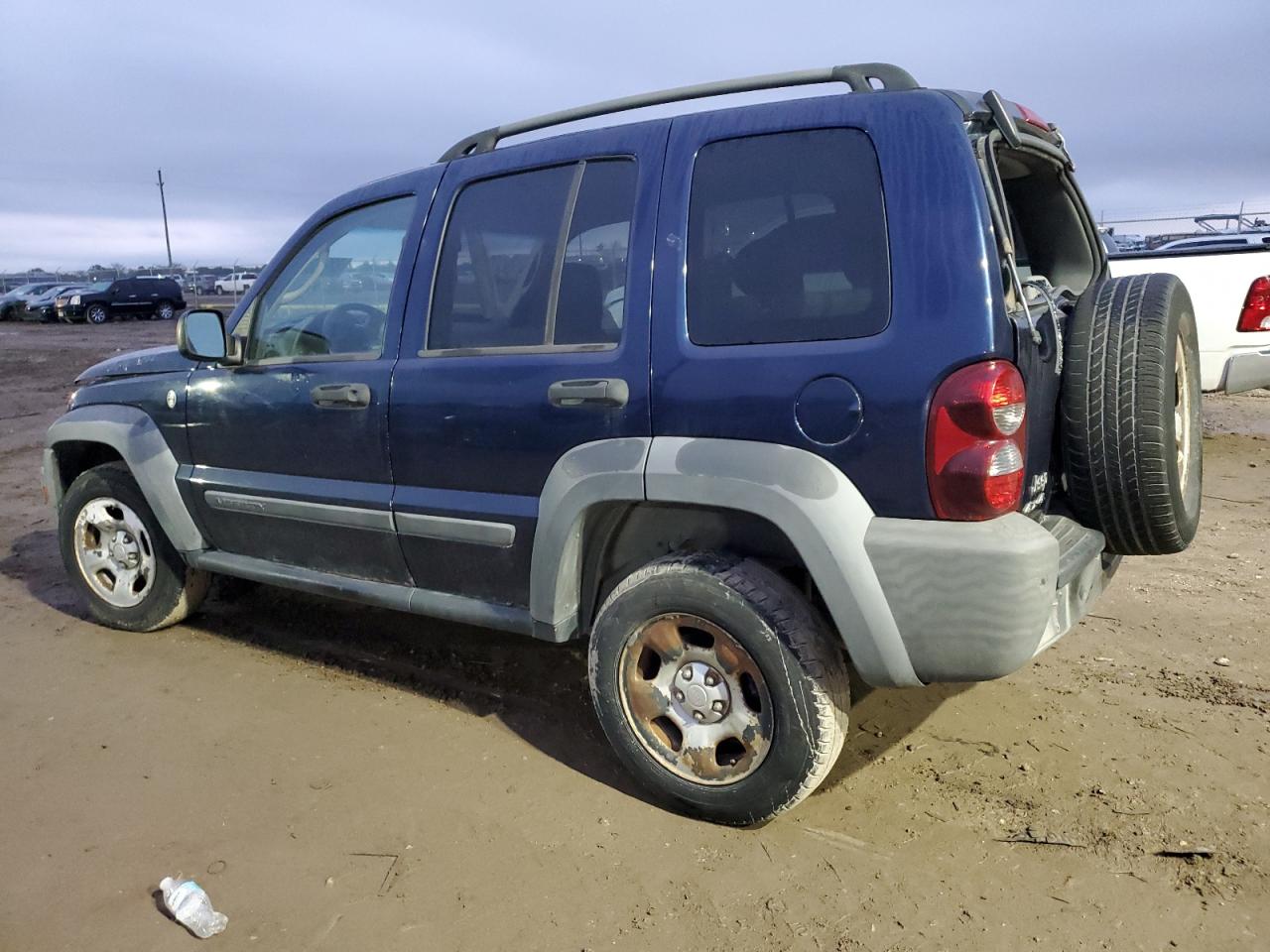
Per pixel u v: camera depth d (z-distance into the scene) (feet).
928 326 7.74
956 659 7.89
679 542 9.72
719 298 8.78
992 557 7.54
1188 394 10.03
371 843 9.11
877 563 7.94
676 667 9.25
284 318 12.26
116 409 14.03
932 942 7.67
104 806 9.78
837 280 8.25
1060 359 9.12
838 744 8.68
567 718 11.60
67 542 14.85
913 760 10.38
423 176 11.28
